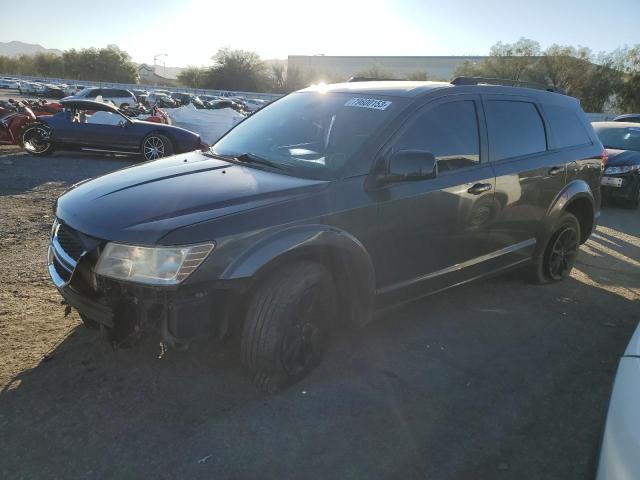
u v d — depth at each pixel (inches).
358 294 132.3
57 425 107.4
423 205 139.6
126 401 115.9
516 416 119.3
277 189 120.2
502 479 100.0
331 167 130.3
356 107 146.9
